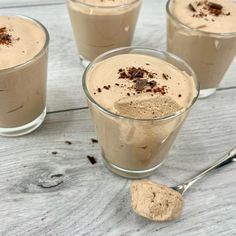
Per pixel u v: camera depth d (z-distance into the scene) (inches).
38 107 11.5
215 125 12.3
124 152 10.0
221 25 12.5
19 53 10.4
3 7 16.3
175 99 9.7
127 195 10.2
